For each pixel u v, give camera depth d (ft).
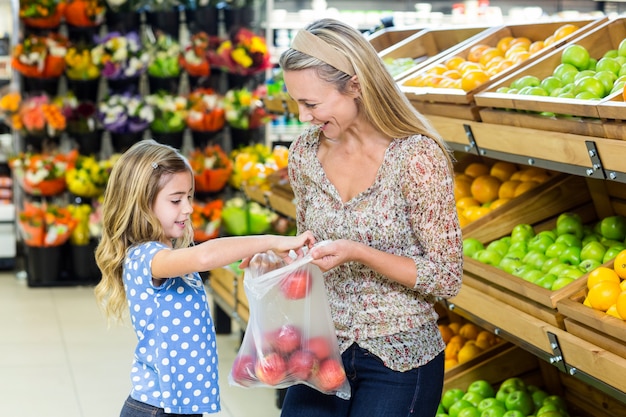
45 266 25.45
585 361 9.22
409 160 8.05
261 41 26.03
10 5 28.04
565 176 13.01
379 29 19.71
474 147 11.89
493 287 11.13
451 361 13.97
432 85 13.78
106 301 10.02
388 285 8.27
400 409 8.19
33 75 25.30
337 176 8.50
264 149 26.17
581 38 12.23
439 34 17.22
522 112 10.91
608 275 9.71
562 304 9.64
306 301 8.29
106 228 9.38
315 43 7.90
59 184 25.34
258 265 8.90
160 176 9.20
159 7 26.14
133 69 25.39
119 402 16.65
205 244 8.49
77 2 25.38
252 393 17.31
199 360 9.26
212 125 25.96
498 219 12.92
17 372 18.20
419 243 8.34
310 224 8.61
